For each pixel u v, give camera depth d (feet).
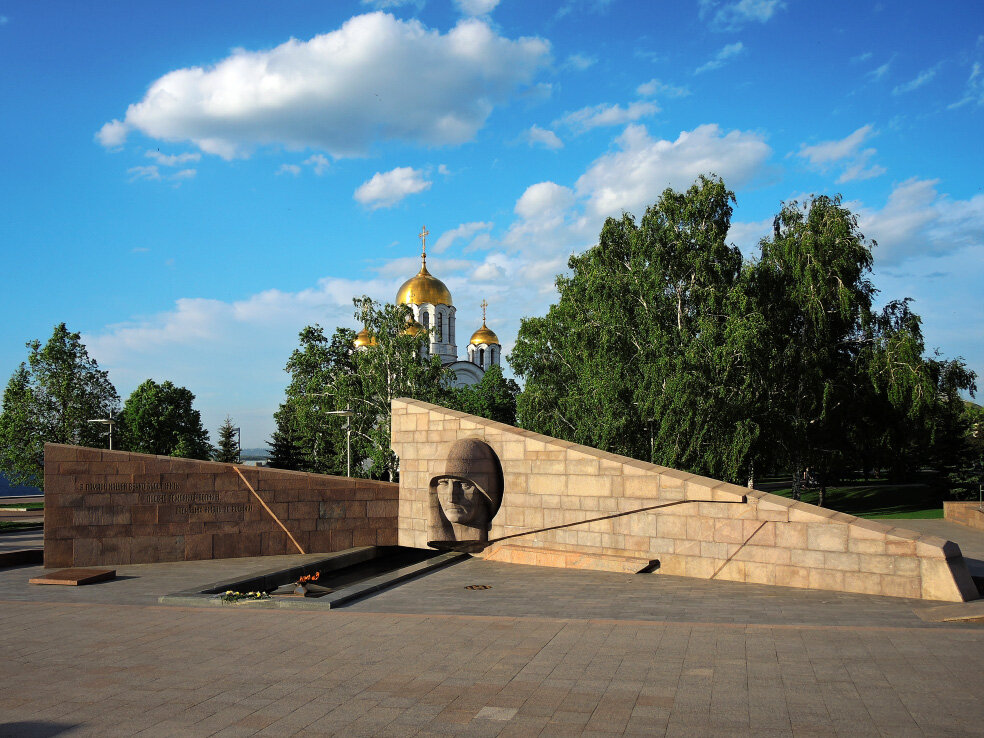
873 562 40.68
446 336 236.02
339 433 147.64
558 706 23.84
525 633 33.58
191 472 61.52
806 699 23.94
